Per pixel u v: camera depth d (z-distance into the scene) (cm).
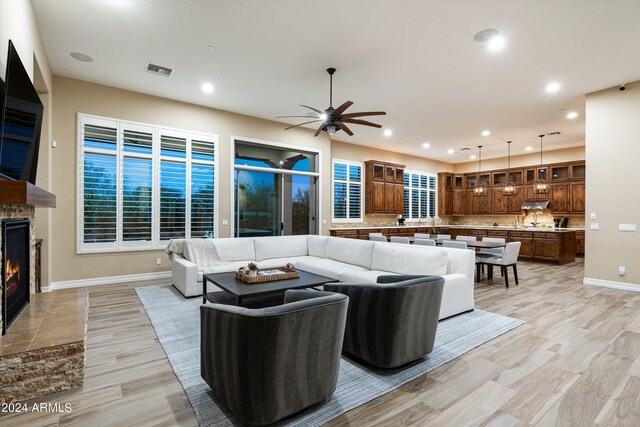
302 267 492
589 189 519
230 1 301
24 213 287
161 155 548
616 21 323
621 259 489
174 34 358
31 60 307
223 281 355
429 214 1120
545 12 310
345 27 341
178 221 564
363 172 920
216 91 523
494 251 595
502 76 457
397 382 220
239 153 652
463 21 328
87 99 486
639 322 344
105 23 337
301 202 747
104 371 234
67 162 472
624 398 202
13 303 255
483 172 1083
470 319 352
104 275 500
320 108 602
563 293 473
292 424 175
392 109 602
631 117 476
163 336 297
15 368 198
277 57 407
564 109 596
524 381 222
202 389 210
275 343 163
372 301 232
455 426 175
